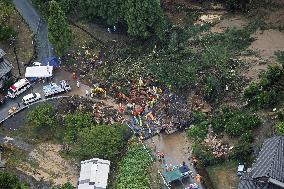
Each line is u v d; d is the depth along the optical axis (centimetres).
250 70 13225
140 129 12362
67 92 13362
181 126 12356
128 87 13200
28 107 13000
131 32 14075
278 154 10169
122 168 11438
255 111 12188
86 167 11369
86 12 14988
